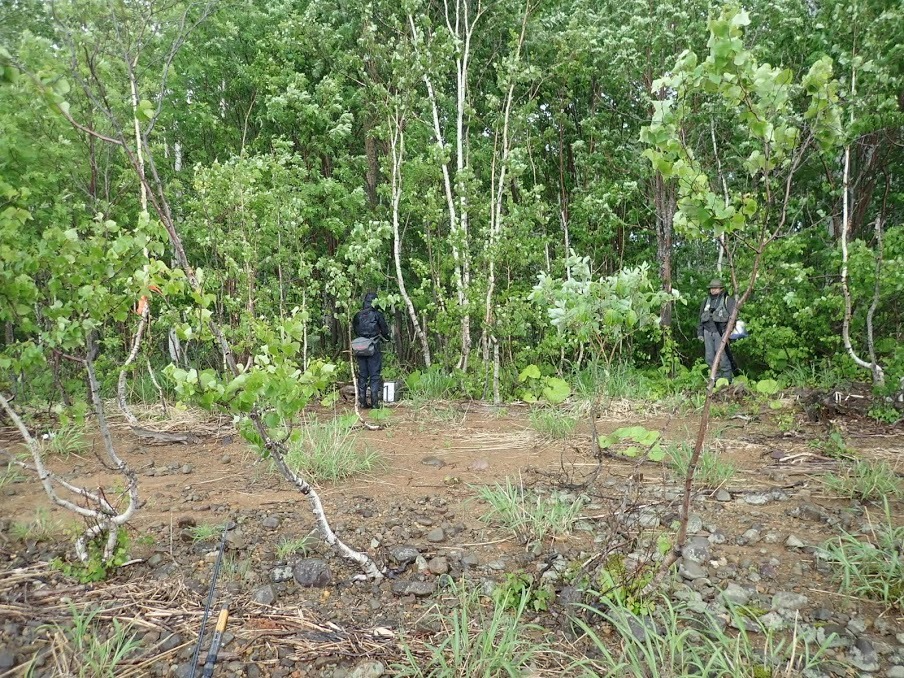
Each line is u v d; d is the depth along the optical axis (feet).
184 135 36.91
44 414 21.24
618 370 28.58
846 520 12.00
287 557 10.85
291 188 31.17
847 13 25.53
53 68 10.22
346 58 34.78
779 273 28.73
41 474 9.77
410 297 41.34
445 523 12.48
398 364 38.96
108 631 8.59
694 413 23.08
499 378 29.12
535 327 33.63
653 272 33.53
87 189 25.52
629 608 8.61
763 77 7.35
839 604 9.27
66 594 9.53
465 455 17.87
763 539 11.43
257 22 37.50
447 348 32.40
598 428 20.84
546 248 34.96
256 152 36.01
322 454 16.14
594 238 37.17
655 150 8.22
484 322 29.81
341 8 37.63
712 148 36.40
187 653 8.18
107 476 15.70
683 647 8.10
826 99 7.38
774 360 28.73
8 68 7.39
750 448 17.69
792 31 30.04
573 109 42.22
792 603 9.25
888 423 20.11
